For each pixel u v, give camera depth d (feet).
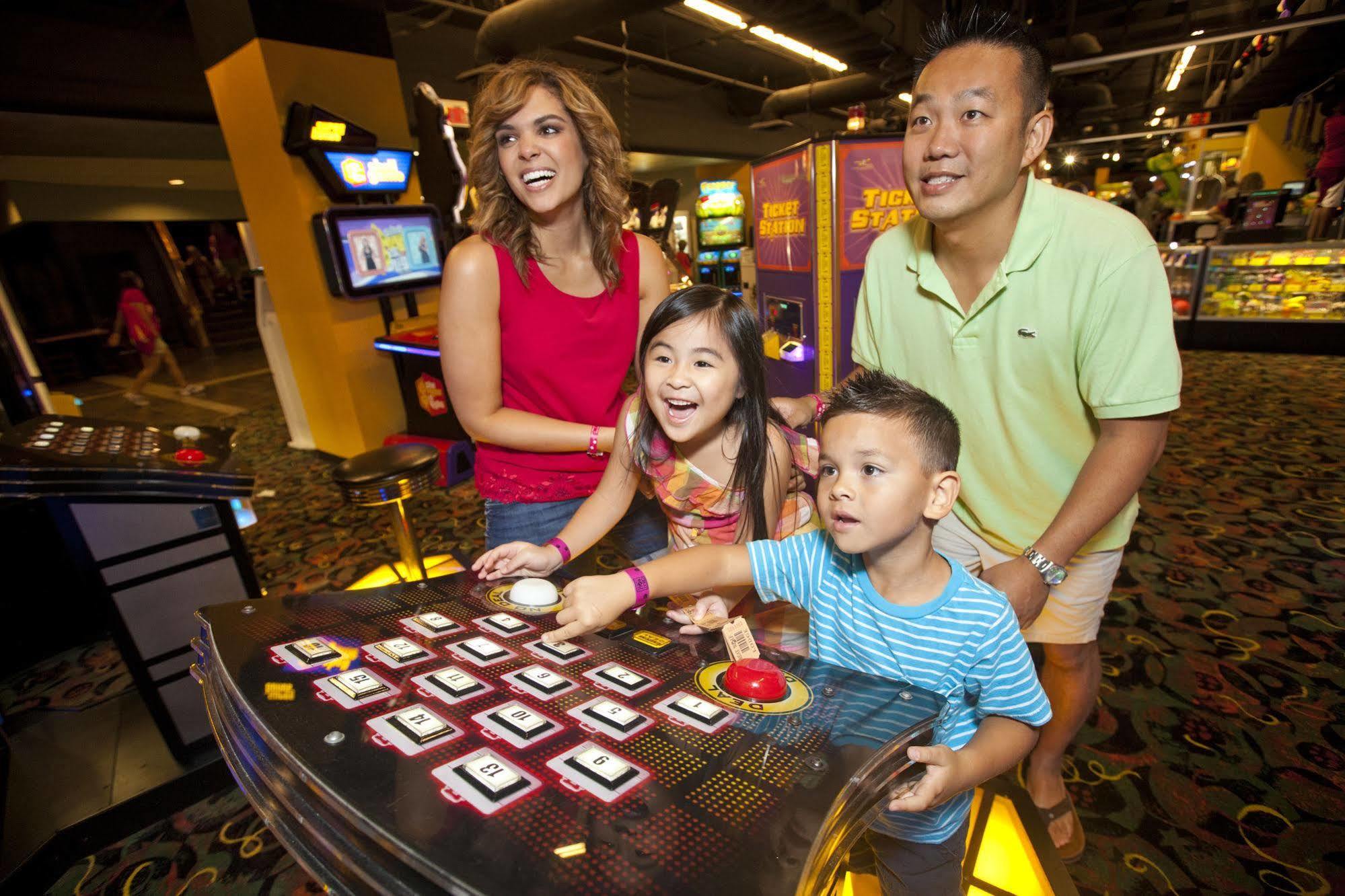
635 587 2.89
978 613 2.73
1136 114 38.99
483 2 19.51
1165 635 6.73
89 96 14.34
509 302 4.03
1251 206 19.26
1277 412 13.24
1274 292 17.71
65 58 13.88
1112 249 3.09
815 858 1.55
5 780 5.22
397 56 20.93
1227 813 4.68
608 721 2.02
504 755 1.86
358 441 13.64
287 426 17.39
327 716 2.08
